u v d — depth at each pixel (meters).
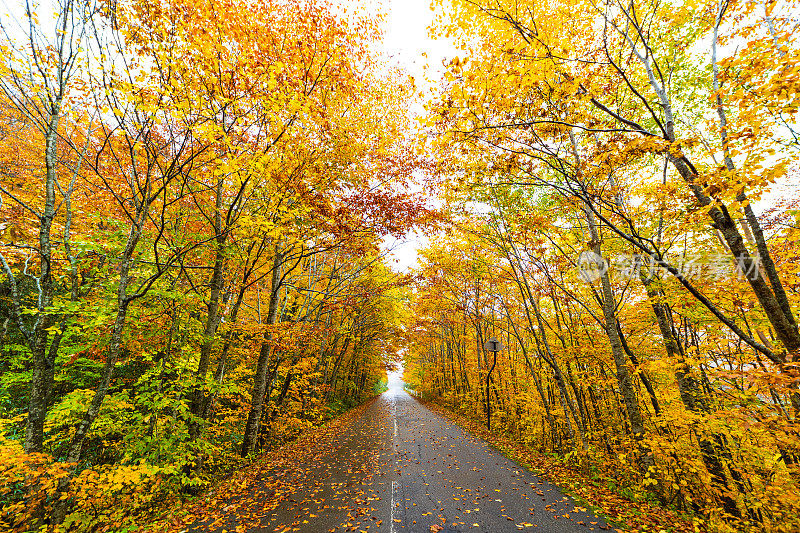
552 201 9.04
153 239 7.62
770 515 5.24
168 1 4.54
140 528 5.16
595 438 10.38
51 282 5.35
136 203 5.41
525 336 16.06
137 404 6.59
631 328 9.55
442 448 10.95
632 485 7.11
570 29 6.02
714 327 7.11
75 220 7.41
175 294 6.99
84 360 6.58
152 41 4.71
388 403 29.70
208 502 6.13
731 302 6.25
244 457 9.17
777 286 4.41
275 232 6.84
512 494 6.66
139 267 7.20
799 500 4.20
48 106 5.16
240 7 5.16
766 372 3.90
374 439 12.26
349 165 8.73
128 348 7.16
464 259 13.91
